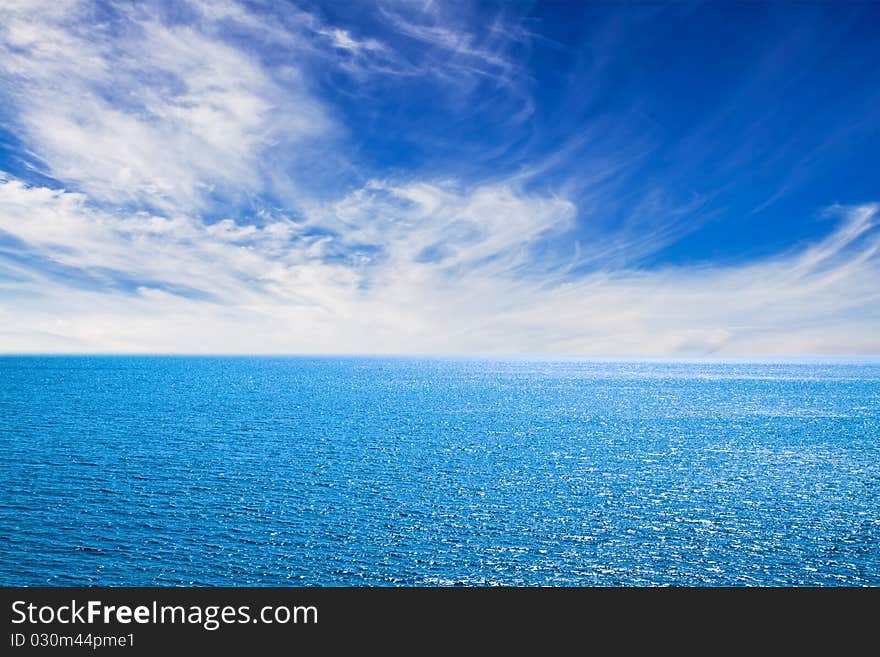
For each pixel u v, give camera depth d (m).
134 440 65.62
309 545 32.75
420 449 62.41
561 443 67.50
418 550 32.22
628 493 44.59
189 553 31.39
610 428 80.81
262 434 71.25
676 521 37.56
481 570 29.62
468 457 58.16
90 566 29.61
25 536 33.59
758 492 45.22
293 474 49.62
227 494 42.94
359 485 46.09
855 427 83.06
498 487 46.03
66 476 47.75
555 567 30.09
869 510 40.34
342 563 30.36
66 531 34.47
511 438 70.81
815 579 28.72
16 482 45.72
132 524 35.84
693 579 28.69
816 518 38.44
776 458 59.19
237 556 31.11
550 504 41.28
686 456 59.97
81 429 73.25
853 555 31.94
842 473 52.19
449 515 38.41
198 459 55.31
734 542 33.78
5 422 78.88
